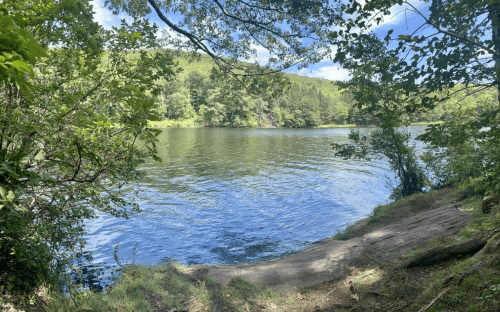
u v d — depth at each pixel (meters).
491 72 3.71
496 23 4.01
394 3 4.09
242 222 16.08
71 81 6.59
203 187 23.80
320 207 18.73
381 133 17.45
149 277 8.90
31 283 5.99
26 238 5.20
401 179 18.30
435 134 4.36
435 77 3.98
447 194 15.42
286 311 7.79
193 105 136.75
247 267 10.59
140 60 6.55
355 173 29.97
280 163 36.19
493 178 5.94
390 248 10.20
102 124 5.07
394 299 7.04
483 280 5.52
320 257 10.78
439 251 7.93
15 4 2.88
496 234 6.93
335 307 7.54
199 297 8.09
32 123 5.14
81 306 6.15
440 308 5.57
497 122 3.96
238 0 9.57
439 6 3.90
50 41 5.83
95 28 5.96
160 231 14.51
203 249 12.75
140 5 8.88
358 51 4.28
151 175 28.22
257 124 133.38
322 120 156.75
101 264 10.79
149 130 4.11
